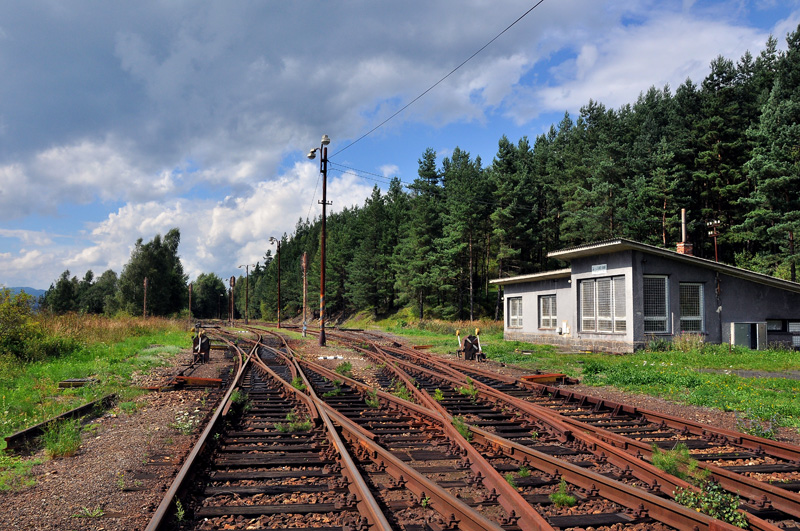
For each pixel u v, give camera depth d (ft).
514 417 31.71
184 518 15.78
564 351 77.00
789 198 135.95
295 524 15.48
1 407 33.83
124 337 92.02
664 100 238.68
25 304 61.67
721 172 160.97
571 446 24.08
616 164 178.29
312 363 59.11
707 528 14.25
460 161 294.25
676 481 17.70
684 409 34.65
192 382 44.96
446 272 191.42
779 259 136.67
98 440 26.68
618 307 74.13
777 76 169.17
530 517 14.84
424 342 104.99
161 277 308.19
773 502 16.97
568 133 314.35
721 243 163.43
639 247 70.23
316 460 21.67
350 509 16.51
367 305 250.98
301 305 338.95
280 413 33.14
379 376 51.98
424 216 208.85
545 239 214.28
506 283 108.58
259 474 19.85
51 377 46.88
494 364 61.77
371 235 251.39
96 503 17.49
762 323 73.41
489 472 18.78
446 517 15.17
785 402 35.42
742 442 24.80
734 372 51.78
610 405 33.17
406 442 25.41
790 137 132.46
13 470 21.24
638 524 15.60
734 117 166.71
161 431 28.45
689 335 70.85
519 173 206.69
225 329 175.11
